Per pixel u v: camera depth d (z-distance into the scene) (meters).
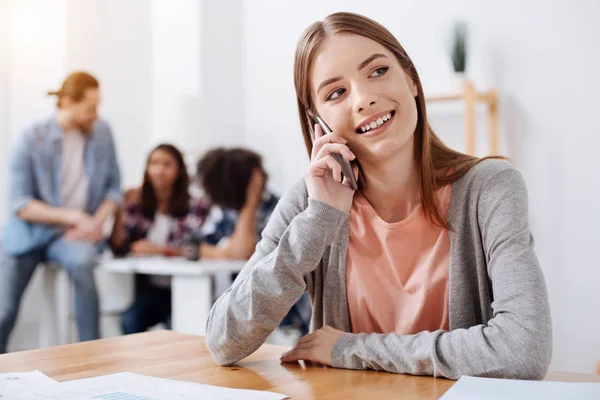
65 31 3.71
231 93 4.04
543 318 0.86
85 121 3.54
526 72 3.06
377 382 0.80
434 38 3.30
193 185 3.77
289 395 0.73
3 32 3.65
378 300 1.08
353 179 0.97
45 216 3.41
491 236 0.98
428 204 1.04
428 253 1.06
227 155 3.57
